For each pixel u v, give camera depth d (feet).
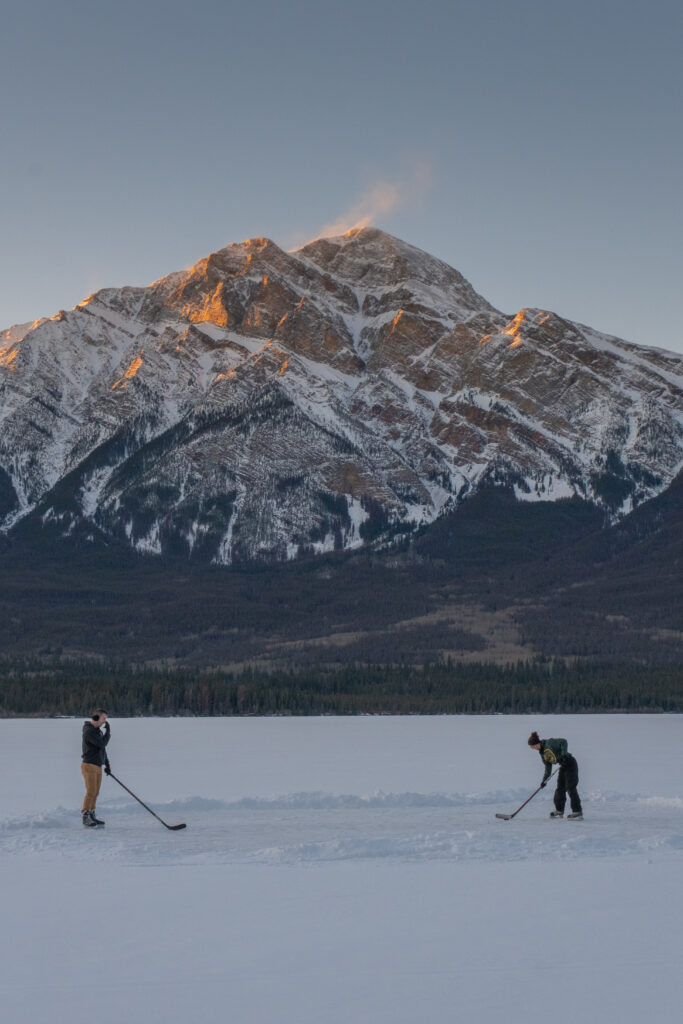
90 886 118.11
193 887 117.19
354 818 185.57
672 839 146.72
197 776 346.74
